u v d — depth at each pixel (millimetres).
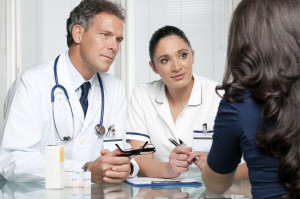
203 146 1517
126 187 1207
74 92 1629
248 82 757
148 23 3537
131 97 1965
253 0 789
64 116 1617
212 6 3531
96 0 1597
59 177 1171
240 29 790
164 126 1842
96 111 1686
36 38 3482
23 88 1573
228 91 797
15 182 1393
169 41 1674
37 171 1370
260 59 755
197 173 1481
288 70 735
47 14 3486
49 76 1638
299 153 708
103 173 1287
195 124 1826
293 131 716
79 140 1639
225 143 824
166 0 3541
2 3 3443
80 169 1309
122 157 1302
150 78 3520
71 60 1651
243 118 776
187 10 3531
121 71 3457
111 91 1783
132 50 3471
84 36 1592
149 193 1084
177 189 1145
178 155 1412
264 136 738
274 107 729
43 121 1588
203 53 3531
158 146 1847
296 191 701
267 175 758
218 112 833
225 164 865
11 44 3436
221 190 968
